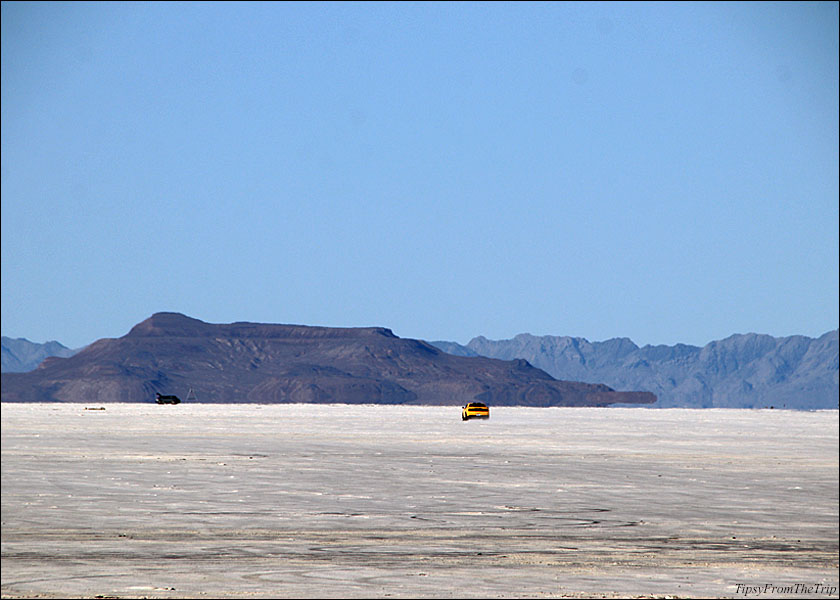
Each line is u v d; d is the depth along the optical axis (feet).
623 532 382.22
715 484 559.38
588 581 276.41
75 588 258.16
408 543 345.92
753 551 340.59
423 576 278.87
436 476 588.09
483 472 617.62
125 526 379.76
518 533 375.66
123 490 492.13
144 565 292.40
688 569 300.40
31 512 412.57
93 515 406.82
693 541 362.33
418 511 433.89
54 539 345.51
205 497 469.16
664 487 540.93
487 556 319.06
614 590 264.72
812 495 510.58
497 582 271.69
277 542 343.26
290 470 611.06
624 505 462.19
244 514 415.44
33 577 272.72
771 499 493.36
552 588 265.13
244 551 322.14
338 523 395.96
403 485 533.96
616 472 629.10
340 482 543.39
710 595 262.26
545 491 514.68
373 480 556.51
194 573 279.90
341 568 289.94
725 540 366.22
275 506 441.68
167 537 352.69
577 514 430.20
